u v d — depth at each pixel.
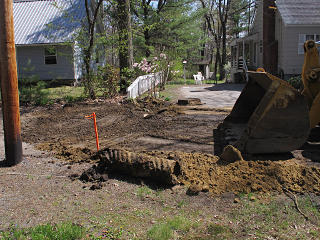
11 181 5.34
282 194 4.67
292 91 5.89
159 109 12.38
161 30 29.31
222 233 3.69
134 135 8.50
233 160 5.74
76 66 24.28
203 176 5.21
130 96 14.66
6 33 6.05
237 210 4.25
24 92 14.97
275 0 22.91
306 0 22.81
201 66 58.72
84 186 5.07
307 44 6.77
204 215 4.14
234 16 43.75
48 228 3.67
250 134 6.07
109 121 10.47
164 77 20.55
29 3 27.38
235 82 30.55
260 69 7.02
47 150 7.33
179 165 5.30
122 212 4.22
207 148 7.00
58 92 18.97
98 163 5.91
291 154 6.43
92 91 15.74
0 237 3.58
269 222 3.94
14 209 4.31
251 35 27.75
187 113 11.45
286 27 21.59
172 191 4.84
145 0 27.84
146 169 5.12
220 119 10.23
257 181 4.96
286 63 22.08
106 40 16.91
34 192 4.88
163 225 3.79
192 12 30.44
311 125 6.89
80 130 9.38
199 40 32.47
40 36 24.03
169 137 8.06
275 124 5.99
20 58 24.56
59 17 25.45
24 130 9.59
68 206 4.39
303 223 3.91
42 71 24.55
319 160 6.01
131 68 17.44
